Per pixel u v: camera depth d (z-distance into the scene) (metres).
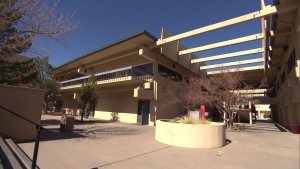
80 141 9.32
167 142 9.88
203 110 13.27
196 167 6.29
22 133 8.55
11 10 7.70
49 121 18.52
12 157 5.27
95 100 21.14
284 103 24.70
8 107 8.30
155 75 21.30
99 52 24.31
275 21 15.27
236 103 19.30
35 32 8.31
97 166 5.80
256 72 29.25
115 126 17.16
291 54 17.59
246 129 20.78
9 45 8.18
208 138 9.49
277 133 17.38
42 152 6.94
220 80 20.50
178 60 24.06
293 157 8.21
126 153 7.52
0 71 12.48
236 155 8.19
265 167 6.62
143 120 21.12
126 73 21.39
